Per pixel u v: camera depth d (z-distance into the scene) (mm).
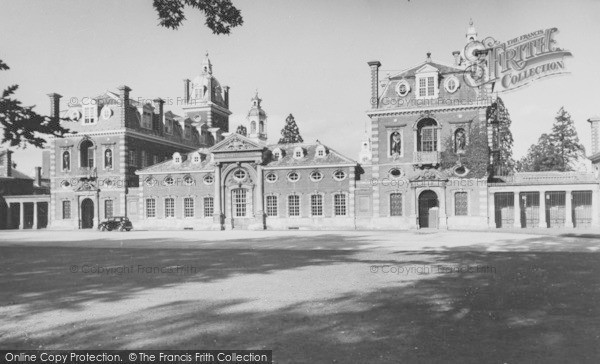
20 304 14586
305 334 11117
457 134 52469
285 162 58219
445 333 11070
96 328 11898
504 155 76188
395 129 53656
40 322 12531
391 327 11570
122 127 63469
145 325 12070
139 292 16094
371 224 54062
